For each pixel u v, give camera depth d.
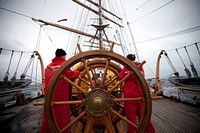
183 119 3.27
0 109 4.22
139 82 1.35
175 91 6.18
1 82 7.57
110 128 1.37
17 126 2.89
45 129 1.61
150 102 1.28
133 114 1.78
